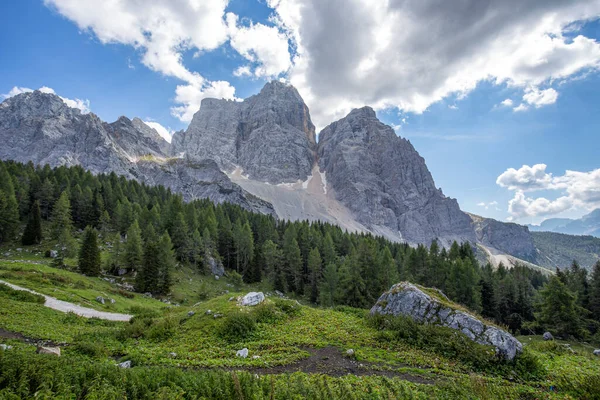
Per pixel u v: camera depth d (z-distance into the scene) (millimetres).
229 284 83125
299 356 19156
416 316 24516
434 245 85500
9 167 110625
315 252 84625
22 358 11438
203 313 26828
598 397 14406
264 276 96875
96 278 60156
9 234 75500
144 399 10773
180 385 12117
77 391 10430
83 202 99000
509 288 71562
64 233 71000
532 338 51375
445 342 20969
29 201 95562
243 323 23609
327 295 69688
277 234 115750
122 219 93500
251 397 11664
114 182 138375
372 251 64625
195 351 19906
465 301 64438
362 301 56844
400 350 20953
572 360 21922
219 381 12172
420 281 74625
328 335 23438
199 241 85938
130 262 69375
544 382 17266
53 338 21156
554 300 51812
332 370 17328
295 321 26812
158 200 130750
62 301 37594
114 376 11711
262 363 17688
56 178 115375
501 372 18438
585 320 54875
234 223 122812
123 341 22359
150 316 28984
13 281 40219
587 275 73688
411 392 13672
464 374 17750
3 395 9188
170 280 64062
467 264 67688
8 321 23656
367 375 16750
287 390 12461
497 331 20859
